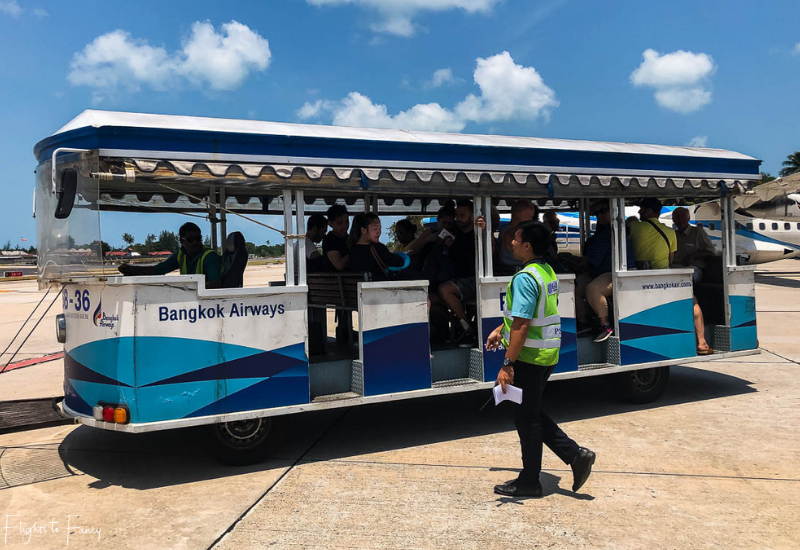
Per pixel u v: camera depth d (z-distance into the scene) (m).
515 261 5.80
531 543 3.38
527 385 3.83
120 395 4.08
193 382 4.22
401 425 5.71
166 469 4.57
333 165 4.61
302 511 3.82
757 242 23.12
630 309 5.96
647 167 5.94
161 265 5.36
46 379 8.00
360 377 4.83
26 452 4.99
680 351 6.23
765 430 5.43
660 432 5.39
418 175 4.87
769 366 8.32
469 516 3.73
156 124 4.30
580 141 6.20
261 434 4.61
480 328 5.27
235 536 3.49
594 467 4.55
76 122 4.25
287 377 4.54
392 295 4.91
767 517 3.70
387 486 4.21
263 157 4.38
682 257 6.98
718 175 6.37
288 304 4.56
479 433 5.45
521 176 5.26
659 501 3.94
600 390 7.00
